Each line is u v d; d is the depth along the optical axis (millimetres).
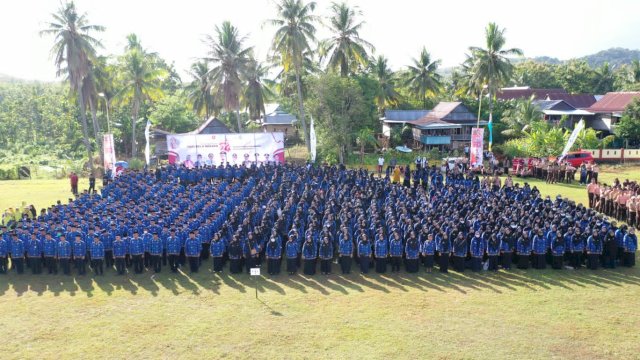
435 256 24156
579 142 54469
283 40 52688
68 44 49969
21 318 17766
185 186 38594
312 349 15344
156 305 18891
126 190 33281
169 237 22750
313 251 22266
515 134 62156
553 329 16625
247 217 25609
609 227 23234
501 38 57969
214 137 45781
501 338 16000
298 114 63125
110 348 15523
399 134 64562
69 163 59250
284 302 19125
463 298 19391
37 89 102562
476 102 67438
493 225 24156
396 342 15750
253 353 15133
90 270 23031
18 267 22375
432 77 76750
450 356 14883
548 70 109250
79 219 24984
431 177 38781
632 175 46344
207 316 17859
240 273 22594
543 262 22844
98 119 73750
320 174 38156
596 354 15016
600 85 105500
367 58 58750
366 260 22469
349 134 54781
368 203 29938
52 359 14875
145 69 60125
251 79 62625
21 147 76562
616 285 20750
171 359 14828
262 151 46062
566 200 28797
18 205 36094
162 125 78250
